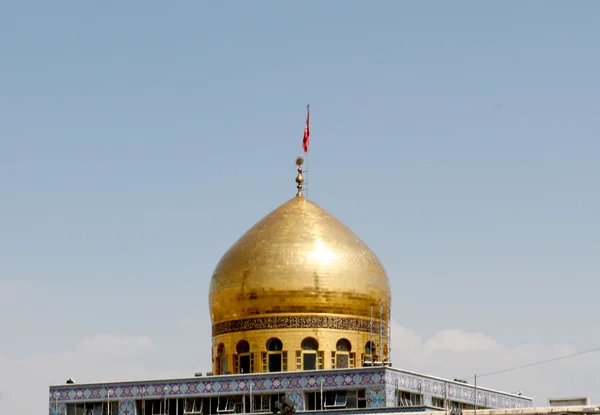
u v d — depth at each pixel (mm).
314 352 195500
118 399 191875
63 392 194125
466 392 198625
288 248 198000
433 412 160000
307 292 196000
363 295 199000
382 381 180875
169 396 190000
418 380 188125
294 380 185125
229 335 199125
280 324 196000
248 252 199500
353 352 196750
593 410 145625
